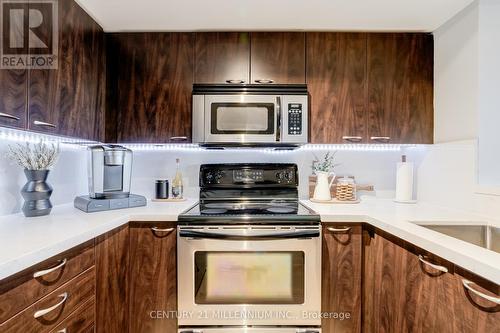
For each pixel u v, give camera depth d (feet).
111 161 6.10
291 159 7.37
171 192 7.38
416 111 6.40
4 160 4.81
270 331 5.27
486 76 5.33
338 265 5.44
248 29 6.33
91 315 4.22
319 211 5.69
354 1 5.30
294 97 6.20
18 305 2.92
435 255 3.66
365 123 6.38
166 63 6.37
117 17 5.84
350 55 6.39
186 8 5.52
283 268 5.26
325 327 5.42
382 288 4.95
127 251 5.33
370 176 7.34
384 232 4.90
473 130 5.41
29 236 3.64
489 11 5.32
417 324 4.03
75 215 5.12
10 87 3.90
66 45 5.00
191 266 5.26
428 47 6.43
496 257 3.00
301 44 6.39
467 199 5.52
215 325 5.28
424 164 6.78
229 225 5.25
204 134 6.15
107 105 6.35
